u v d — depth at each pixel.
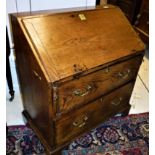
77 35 0.97
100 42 1.01
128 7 2.45
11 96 1.52
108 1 2.89
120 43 1.08
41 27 0.90
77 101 0.98
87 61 0.92
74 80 0.88
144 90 1.80
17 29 0.92
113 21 1.15
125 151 1.23
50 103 0.88
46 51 0.86
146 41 2.16
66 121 1.01
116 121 1.44
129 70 1.18
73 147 1.23
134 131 1.37
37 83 0.93
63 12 1.02
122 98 1.34
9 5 1.24
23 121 1.38
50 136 1.04
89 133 1.33
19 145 1.22
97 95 1.08
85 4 1.40
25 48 0.91
